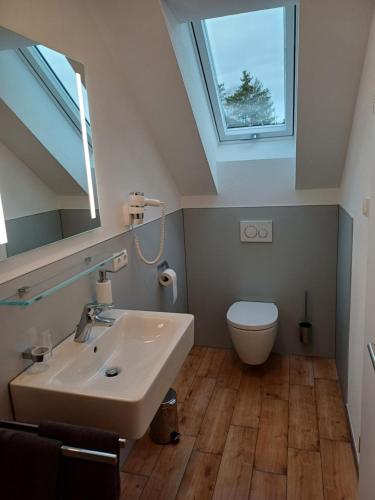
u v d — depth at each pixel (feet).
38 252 4.36
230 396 8.33
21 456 3.10
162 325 5.44
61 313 4.80
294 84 8.14
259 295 10.05
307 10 5.40
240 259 9.97
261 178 9.36
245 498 5.79
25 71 4.18
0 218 3.78
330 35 5.70
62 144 4.79
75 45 5.14
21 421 3.98
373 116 4.55
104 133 5.87
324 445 6.78
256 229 9.62
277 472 6.23
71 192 4.99
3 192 3.82
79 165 5.17
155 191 8.02
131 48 6.09
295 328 9.96
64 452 3.08
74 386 3.89
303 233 9.39
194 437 7.11
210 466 6.42
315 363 9.62
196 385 8.80
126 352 5.29
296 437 7.01
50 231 4.56
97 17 5.68
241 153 9.55
